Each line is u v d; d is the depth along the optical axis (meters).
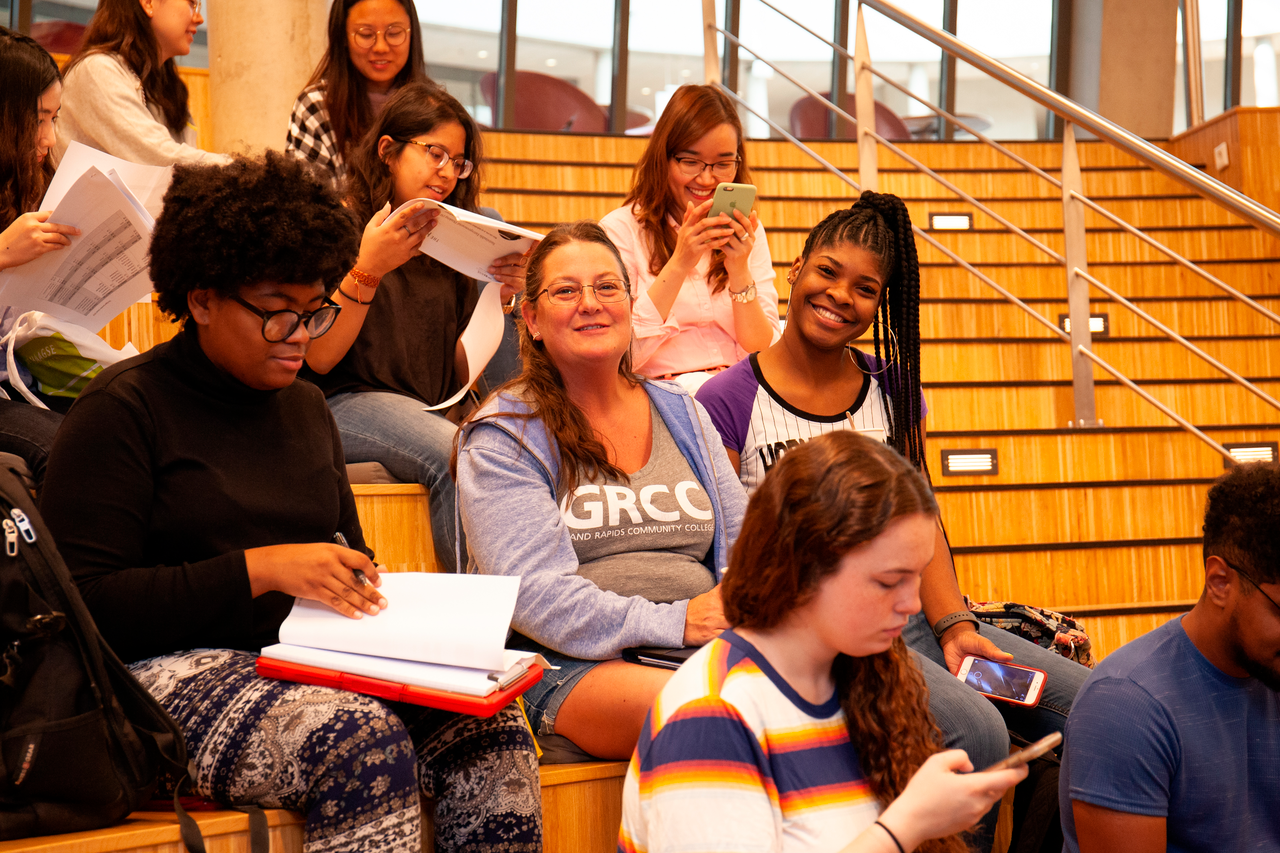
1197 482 2.91
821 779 0.97
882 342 2.08
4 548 1.07
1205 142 5.39
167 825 1.12
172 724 1.11
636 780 0.99
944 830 0.88
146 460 1.25
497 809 1.25
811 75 6.77
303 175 1.31
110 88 2.46
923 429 2.01
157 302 1.33
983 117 6.84
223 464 1.31
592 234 1.62
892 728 1.01
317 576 1.21
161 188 1.68
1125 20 6.48
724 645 1.00
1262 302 4.40
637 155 5.31
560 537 1.49
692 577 1.55
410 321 2.14
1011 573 2.66
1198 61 5.56
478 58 6.50
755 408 1.90
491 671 1.18
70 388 1.78
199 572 1.20
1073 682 1.72
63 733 1.06
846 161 5.24
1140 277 4.45
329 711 1.13
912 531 0.93
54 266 1.58
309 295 1.28
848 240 1.87
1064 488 2.82
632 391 1.69
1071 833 1.33
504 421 1.54
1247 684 1.29
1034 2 6.84
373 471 1.95
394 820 1.11
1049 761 1.66
